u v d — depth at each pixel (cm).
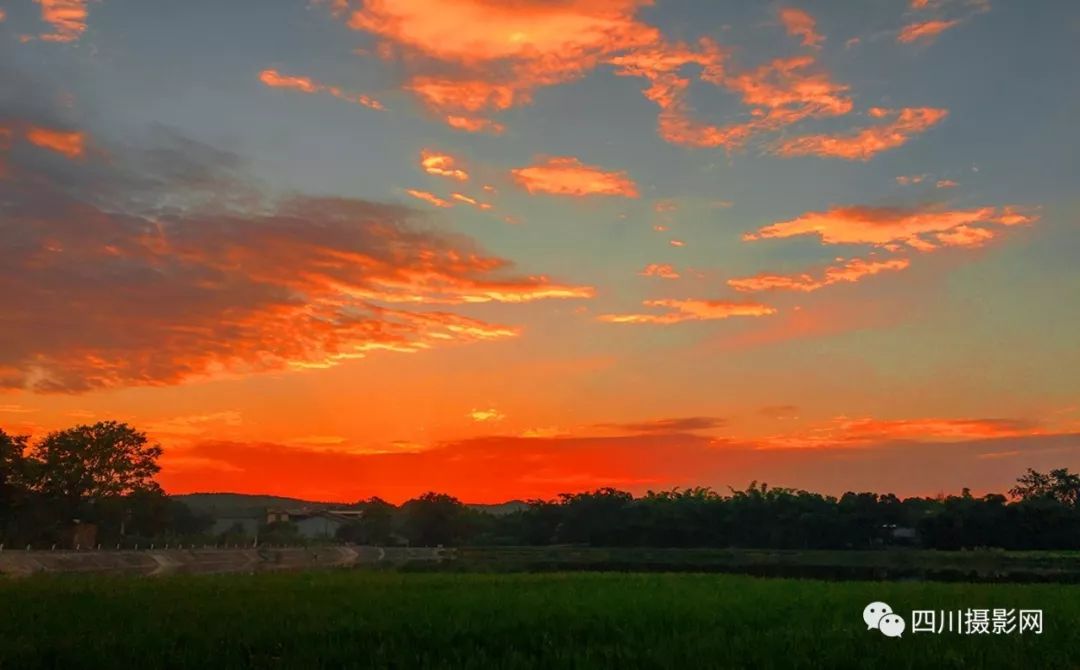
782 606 2905
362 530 14625
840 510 12156
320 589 3788
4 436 8888
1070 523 10794
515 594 3466
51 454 9719
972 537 11075
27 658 1845
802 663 1738
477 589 3803
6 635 2188
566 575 5119
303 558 11125
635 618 2484
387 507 14950
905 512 11956
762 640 2030
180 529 14462
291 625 2330
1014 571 8469
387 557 12219
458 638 2114
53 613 2684
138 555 8619
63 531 9400
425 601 3111
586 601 3102
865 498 12194
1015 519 10950
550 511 14238
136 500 10356
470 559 11375
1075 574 7825
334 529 15762
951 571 8431
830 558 10919
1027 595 3428
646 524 13012
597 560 10881
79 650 1920
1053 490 13025
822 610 2775
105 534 10181
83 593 3453
